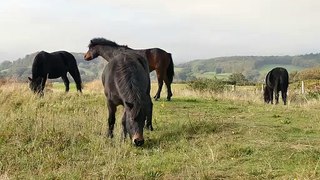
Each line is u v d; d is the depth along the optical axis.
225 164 5.34
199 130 7.18
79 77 13.77
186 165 5.23
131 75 6.18
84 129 7.06
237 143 6.21
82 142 6.51
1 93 10.45
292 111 9.81
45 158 5.77
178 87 20.42
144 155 5.88
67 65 13.30
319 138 6.56
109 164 5.38
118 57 6.71
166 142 6.52
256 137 6.64
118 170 5.25
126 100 6.04
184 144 6.35
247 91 18.80
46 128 6.86
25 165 5.51
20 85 12.57
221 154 5.74
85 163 5.55
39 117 7.66
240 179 4.78
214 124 7.53
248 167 5.19
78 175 5.02
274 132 6.98
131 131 6.01
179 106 10.51
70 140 6.50
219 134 6.89
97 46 8.92
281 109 10.22
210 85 19.23
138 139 5.91
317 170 4.89
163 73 11.58
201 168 5.10
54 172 5.19
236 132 6.99
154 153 5.97
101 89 16.14
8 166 5.43
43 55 12.37
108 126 6.86
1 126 6.97
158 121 8.28
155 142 6.59
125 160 5.66
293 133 7.02
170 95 11.84
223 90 18.69
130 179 4.93
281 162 5.34
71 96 11.24
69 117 7.93
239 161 5.47
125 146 6.12
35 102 9.84
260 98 15.80
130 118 5.98
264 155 5.64
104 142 6.35
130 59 6.55
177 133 7.08
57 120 7.48
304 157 5.44
